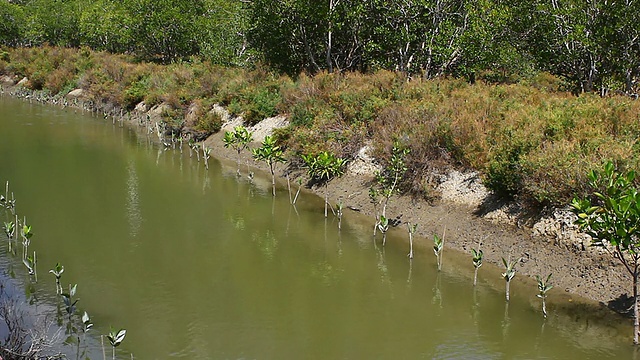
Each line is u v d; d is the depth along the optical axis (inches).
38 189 561.9
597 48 676.7
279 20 936.9
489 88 660.1
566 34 711.7
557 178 388.5
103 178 617.0
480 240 422.6
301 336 300.8
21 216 476.4
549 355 285.6
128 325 306.8
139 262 390.0
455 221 454.0
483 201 454.0
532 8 737.6
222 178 634.8
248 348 288.0
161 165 692.1
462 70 808.9
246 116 792.3
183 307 328.5
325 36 951.6
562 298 343.6
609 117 451.5
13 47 2102.6
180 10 1417.3
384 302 342.6
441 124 516.4
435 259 409.7
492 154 454.9
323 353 284.8
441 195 486.0
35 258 379.6
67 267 376.5
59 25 1947.6
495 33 775.7
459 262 403.5
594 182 318.3
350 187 557.9
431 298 348.8
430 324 316.8
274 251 421.1
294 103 737.6
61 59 1530.5
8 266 374.6
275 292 352.2
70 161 695.7
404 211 490.3
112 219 479.8
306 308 332.5
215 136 820.0
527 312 331.0
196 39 1397.6
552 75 821.9
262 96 812.6
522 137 440.1
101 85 1180.5
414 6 828.6
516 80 823.1
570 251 371.9
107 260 391.2
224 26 1215.6
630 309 320.2
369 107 623.5
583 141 422.3
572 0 691.4
